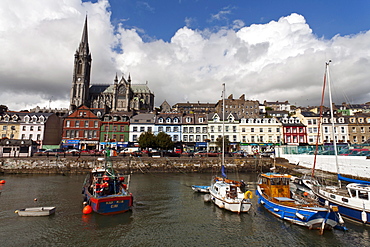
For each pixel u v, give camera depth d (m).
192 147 63.50
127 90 143.25
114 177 23.42
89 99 154.25
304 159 42.97
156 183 34.84
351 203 19.00
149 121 66.12
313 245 15.47
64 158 44.12
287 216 19.14
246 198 21.95
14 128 61.91
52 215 20.33
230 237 16.61
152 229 17.88
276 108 124.50
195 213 21.47
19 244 15.11
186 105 138.00
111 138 64.12
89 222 18.94
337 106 111.56
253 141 64.62
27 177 38.62
